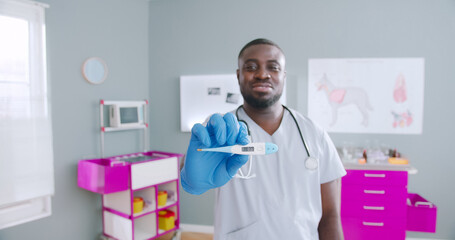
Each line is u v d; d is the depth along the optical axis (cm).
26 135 193
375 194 214
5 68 184
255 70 74
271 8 265
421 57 245
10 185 185
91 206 239
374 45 251
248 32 270
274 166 83
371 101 252
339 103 256
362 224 215
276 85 75
